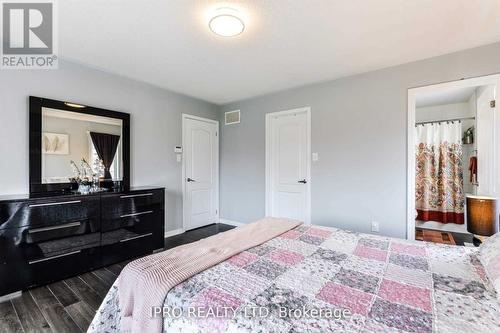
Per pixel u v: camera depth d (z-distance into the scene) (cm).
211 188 452
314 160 352
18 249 210
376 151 303
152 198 310
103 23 202
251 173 423
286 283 114
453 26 207
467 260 139
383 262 138
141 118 343
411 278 119
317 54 259
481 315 90
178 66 289
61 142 267
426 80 271
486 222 234
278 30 213
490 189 266
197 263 133
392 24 204
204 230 415
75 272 245
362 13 190
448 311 92
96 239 259
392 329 82
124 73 310
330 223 339
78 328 170
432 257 144
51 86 261
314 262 138
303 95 362
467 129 384
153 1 175
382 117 298
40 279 222
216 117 459
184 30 212
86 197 251
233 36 221
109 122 306
